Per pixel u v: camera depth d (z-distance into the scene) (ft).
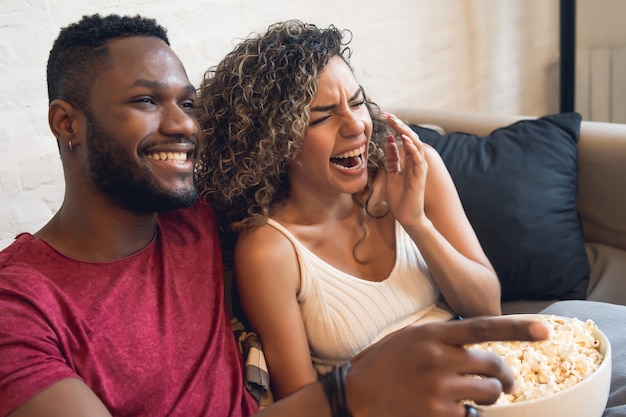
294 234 4.38
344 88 4.22
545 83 11.10
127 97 3.57
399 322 4.52
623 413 3.78
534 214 6.07
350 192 4.33
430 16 8.70
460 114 7.11
